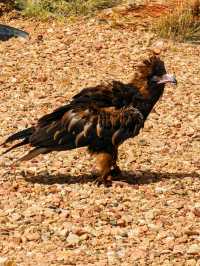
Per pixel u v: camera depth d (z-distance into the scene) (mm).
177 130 16531
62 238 11664
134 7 24562
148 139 15922
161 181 13766
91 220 12195
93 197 13008
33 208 12562
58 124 13172
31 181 13609
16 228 11938
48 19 23234
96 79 19375
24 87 18719
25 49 21031
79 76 19531
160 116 17297
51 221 12109
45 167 14273
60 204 12734
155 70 13305
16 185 13367
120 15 23922
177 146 15641
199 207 12773
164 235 11773
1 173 13945
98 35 22234
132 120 13195
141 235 11812
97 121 13133
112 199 12961
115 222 12172
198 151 15453
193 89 19156
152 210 12594
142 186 13492
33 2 24109
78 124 13133
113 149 13375
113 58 20781
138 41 22062
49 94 18344
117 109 13172
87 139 13156
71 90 18625
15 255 11148
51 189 13219
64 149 13164
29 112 17219
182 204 12836
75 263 10930
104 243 11539
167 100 18328
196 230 11930
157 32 22875
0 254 11172
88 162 14539
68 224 12039
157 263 11000
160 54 21391
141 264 10953
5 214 12359
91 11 24172
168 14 23734
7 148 15094
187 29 23000
